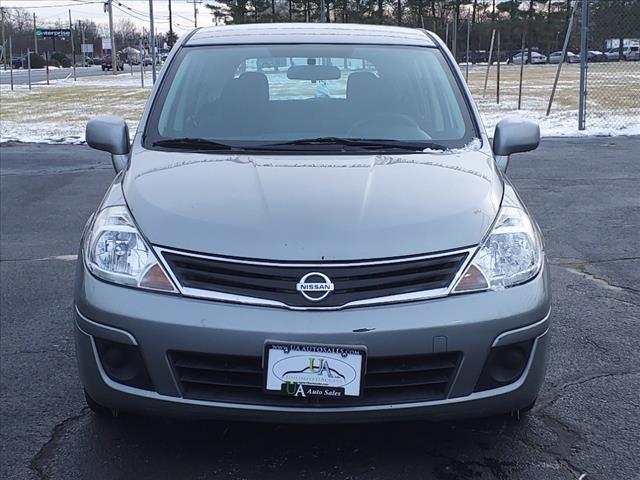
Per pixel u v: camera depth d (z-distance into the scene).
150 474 2.91
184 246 2.74
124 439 3.17
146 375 2.70
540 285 2.86
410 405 2.66
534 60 59.44
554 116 16.39
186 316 2.64
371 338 2.59
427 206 2.91
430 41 4.42
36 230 7.14
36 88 35.06
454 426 3.24
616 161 10.70
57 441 3.17
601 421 3.32
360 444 3.10
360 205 2.89
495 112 17.64
